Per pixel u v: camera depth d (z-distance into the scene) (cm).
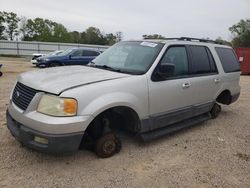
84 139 441
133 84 434
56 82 393
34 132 367
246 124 666
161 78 474
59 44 4744
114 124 486
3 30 7888
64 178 375
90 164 416
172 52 512
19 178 368
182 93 517
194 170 420
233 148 512
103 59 533
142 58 487
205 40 638
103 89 399
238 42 7194
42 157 425
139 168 415
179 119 529
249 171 427
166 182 382
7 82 1148
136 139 516
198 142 529
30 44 4659
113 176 388
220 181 394
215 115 682
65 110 366
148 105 457
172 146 502
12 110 410
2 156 420
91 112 381
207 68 598
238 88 721
